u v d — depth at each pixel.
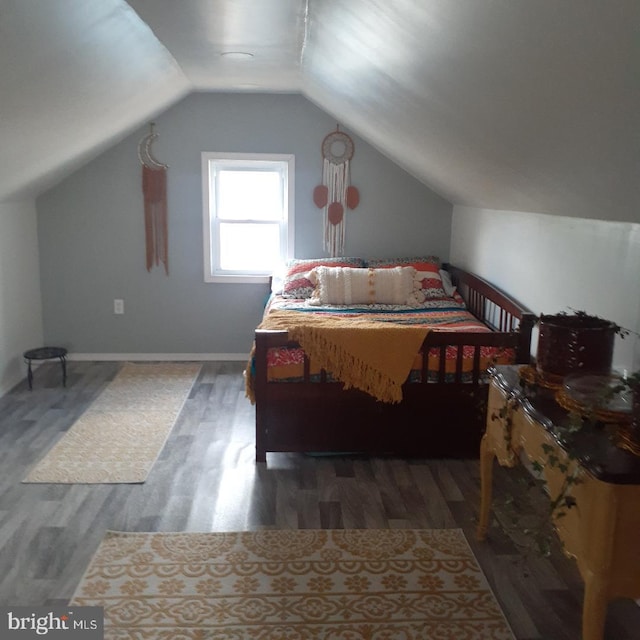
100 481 2.95
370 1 1.71
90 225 4.80
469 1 1.35
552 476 1.74
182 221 4.85
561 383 1.99
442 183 4.24
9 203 4.26
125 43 2.65
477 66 1.70
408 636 1.96
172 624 1.99
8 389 4.24
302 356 3.07
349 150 4.84
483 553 2.40
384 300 4.27
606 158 1.72
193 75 3.96
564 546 1.67
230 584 2.19
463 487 2.92
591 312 2.57
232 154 4.78
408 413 3.13
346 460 3.20
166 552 2.38
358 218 4.96
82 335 4.96
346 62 2.65
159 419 3.74
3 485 2.91
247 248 5.02
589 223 2.58
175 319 4.99
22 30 1.90
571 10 1.15
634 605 2.13
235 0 2.26
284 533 2.52
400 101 2.67
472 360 3.10
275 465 3.14
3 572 2.25
